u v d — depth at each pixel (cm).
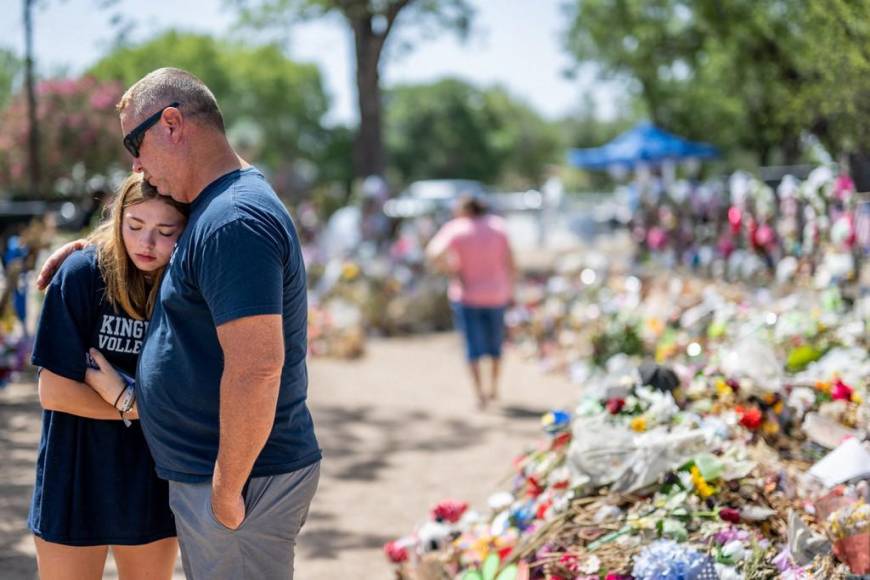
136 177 269
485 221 820
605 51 2061
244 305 226
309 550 479
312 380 965
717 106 2011
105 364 271
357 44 2041
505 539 375
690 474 347
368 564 458
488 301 820
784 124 925
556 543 343
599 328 853
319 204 1822
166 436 248
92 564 281
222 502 235
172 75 248
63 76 1969
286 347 248
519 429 735
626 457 364
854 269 639
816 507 331
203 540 247
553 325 1033
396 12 2000
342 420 777
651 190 1111
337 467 636
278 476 247
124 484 277
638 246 1123
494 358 831
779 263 788
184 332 243
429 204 2362
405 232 1582
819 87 682
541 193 3397
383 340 1263
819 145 763
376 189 1766
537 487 398
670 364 495
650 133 1762
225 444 231
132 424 278
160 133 245
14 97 1947
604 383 425
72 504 274
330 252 1452
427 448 682
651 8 1828
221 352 241
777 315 596
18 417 696
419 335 1304
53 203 1348
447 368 1039
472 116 8069
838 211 685
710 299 740
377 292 1326
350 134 7988
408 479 604
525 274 1638
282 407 248
